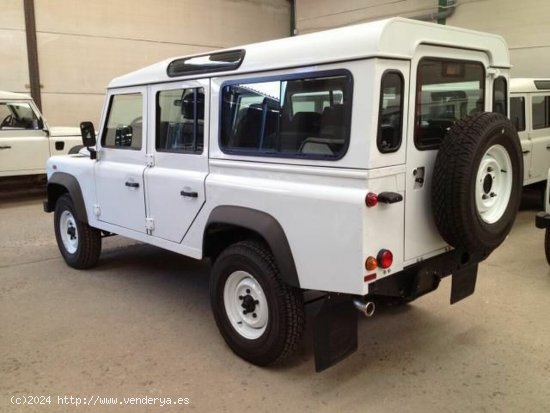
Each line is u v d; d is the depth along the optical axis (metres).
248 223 3.07
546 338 3.59
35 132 9.49
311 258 2.79
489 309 4.12
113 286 4.77
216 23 14.21
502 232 3.04
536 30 9.24
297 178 2.87
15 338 3.69
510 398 2.87
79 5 11.84
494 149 2.94
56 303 4.36
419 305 4.21
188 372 3.20
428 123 2.89
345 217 2.61
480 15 10.02
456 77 3.06
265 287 3.03
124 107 4.30
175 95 3.72
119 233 4.47
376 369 3.21
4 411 2.80
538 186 8.12
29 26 11.15
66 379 3.13
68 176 5.09
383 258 2.64
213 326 3.88
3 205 9.09
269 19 15.27
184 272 5.18
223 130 3.33
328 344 2.80
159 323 3.94
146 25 12.95
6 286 4.79
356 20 12.95
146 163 4.06
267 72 2.99
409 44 2.64
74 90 12.02
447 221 2.79
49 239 6.58
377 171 2.58
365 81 2.51
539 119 7.36
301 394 2.94
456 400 2.86
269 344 3.07
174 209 3.77
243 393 2.96
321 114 2.73
